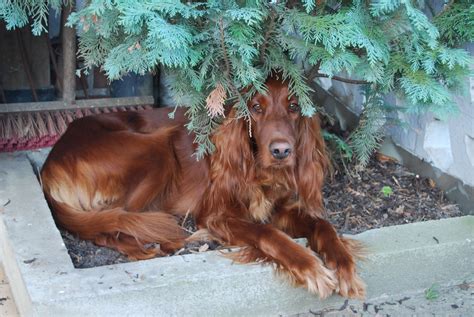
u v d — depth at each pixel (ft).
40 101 8.70
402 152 8.13
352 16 6.21
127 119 7.47
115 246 6.73
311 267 6.27
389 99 8.05
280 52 6.46
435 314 6.51
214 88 6.55
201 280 6.17
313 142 6.82
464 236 6.79
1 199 7.04
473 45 7.00
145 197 7.16
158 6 5.88
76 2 7.97
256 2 6.12
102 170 7.07
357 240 6.71
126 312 6.04
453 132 7.43
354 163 8.02
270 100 6.48
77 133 7.27
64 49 8.31
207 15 6.14
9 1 6.61
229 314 6.33
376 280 6.64
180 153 7.38
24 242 6.47
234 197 6.86
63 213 6.93
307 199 6.89
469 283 6.88
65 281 6.04
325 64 6.23
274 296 6.40
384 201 7.54
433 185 7.76
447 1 6.98
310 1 6.12
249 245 6.56
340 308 6.56
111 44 6.59
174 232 6.86
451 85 6.82
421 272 6.73
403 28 6.35
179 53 6.04
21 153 8.09
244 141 6.72
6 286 6.79
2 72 8.68
